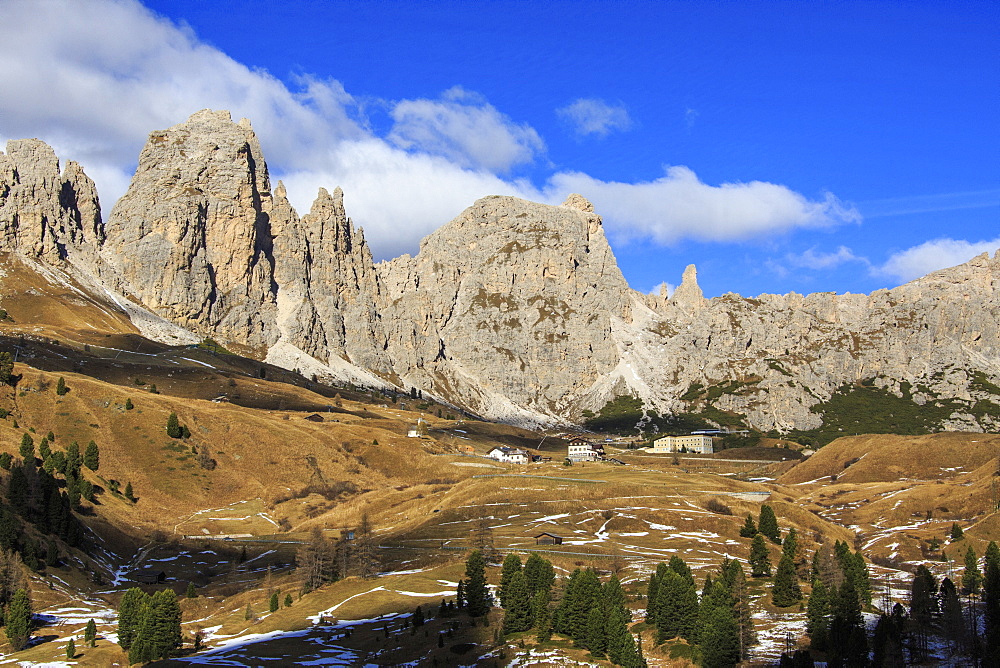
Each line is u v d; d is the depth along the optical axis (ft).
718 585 481.05
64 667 472.85
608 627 447.42
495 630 482.69
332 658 461.37
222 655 475.31
